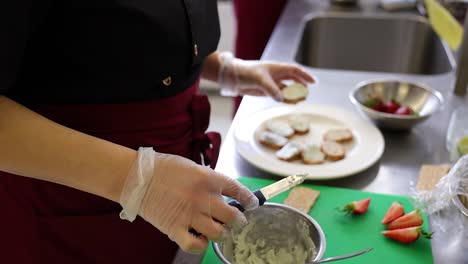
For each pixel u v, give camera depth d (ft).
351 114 3.50
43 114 2.50
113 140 2.63
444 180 2.48
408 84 3.67
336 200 2.70
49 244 2.79
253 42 6.40
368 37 5.58
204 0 2.72
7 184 2.69
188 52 2.67
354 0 5.85
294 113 3.51
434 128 3.39
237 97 5.98
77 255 2.83
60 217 2.71
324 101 3.80
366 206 2.59
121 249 2.85
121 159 2.11
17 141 2.07
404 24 5.42
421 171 2.91
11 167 2.13
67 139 2.10
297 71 3.64
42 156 2.08
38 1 2.06
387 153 3.14
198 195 2.05
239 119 3.51
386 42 5.56
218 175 2.14
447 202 2.43
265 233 2.41
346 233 2.47
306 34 5.48
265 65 3.61
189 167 2.09
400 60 5.57
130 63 2.45
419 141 3.25
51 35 2.29
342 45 5.66
